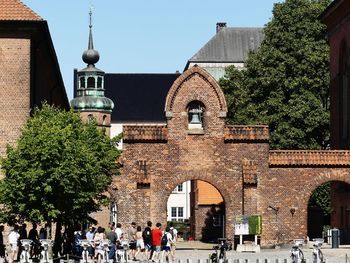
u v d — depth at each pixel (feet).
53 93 366.22
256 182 285.84
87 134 263.29
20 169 223.10
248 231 280.51
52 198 224.74
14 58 260.62
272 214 287.07
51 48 287.07
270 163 287.48
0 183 224.94
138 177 285.64
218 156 288.51
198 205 412.36
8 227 254.88
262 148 288.30
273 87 406.62
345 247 290.76
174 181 287.07
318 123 394.52
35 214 221.66
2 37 260.42
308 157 288.51
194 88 289.53
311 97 398.21
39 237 236.63
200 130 288.51
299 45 408.26
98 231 234.17
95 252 231.09
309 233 373.40
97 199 255.70
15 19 258.16
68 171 222.89
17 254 225.76
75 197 227.20
